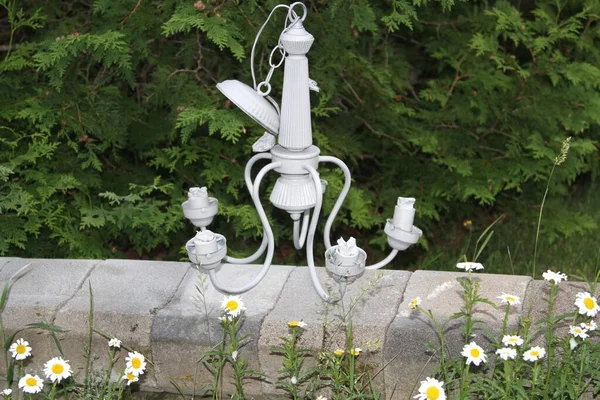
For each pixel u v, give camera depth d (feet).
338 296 10.23
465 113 16.26
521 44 17.98
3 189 13.94
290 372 9.43
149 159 16.43
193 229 15.83
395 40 17.66
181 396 10.43
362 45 16.33
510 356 8.65
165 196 15.90
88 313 10.23
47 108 13.91
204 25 12.65
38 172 13.97
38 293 10.68
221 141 15.12
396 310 10.07
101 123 14.19
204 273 10.77
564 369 9.16
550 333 9.13
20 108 14.34
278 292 10.55
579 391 9.03
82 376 10.46
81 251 14.19
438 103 16.98
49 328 9.86
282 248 16.07
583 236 16.61
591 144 15.89
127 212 13.99
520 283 10.55
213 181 15.38
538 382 9.23
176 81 14.11
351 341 9.32
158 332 9.98
